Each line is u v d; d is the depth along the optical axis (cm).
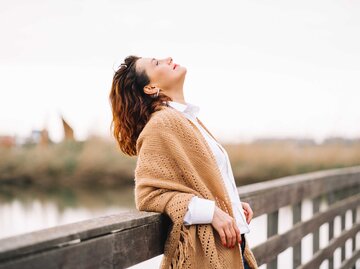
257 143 1623
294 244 310
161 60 202
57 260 129
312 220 345
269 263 290
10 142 1848
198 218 170
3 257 114
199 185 174
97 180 1744
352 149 1602
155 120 178
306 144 1631
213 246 172
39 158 1761
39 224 768
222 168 192
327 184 384
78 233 135
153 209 174
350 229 436
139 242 163
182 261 170
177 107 193
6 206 1021
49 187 1535
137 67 198
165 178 173
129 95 198
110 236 149
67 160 1761
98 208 977
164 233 179
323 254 362
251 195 250
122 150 205
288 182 304
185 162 173
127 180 1711
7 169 1767
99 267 144
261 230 654
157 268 410
